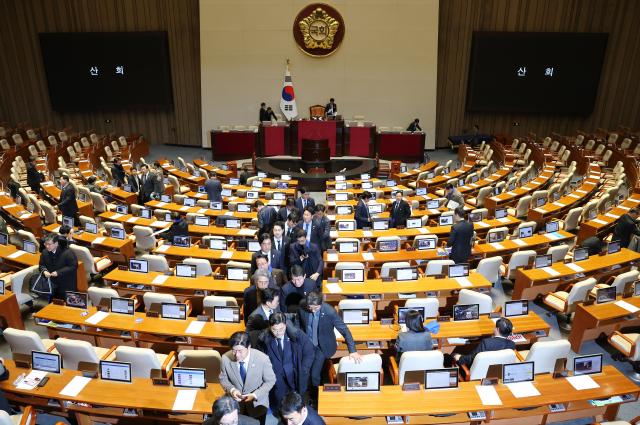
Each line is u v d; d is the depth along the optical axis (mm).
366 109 22469
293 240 7062
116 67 22641
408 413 4812
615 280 7648
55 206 13398
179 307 6602
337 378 5379
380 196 13945
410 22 21438
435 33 21547
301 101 22484
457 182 15555
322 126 19766
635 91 22078
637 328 7672
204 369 5137
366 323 6582
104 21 22719
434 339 6293
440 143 23734
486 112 23281
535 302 8766
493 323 6605
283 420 3758
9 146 20578
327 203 13203
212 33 21797
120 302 6742
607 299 7359
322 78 22125
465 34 22094
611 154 18000
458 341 6320
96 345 6770
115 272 8047
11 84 23859
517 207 12367
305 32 21500
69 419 5793
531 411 5129
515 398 5031
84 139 21156
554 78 21656
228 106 22609
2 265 8906
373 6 21281
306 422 3830
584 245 9227
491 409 4898
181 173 16641
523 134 23562
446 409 4863
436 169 16688
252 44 21844
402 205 10828
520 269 8438
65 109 23422
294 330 5027
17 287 7703
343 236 10172
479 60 21797
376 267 9039
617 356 7223
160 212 11391
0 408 4887
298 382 5113
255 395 4648
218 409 3570
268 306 5297
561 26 21703
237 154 20328
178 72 23031
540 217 11789
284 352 5055
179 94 23375
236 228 10844
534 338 6488
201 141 24016
